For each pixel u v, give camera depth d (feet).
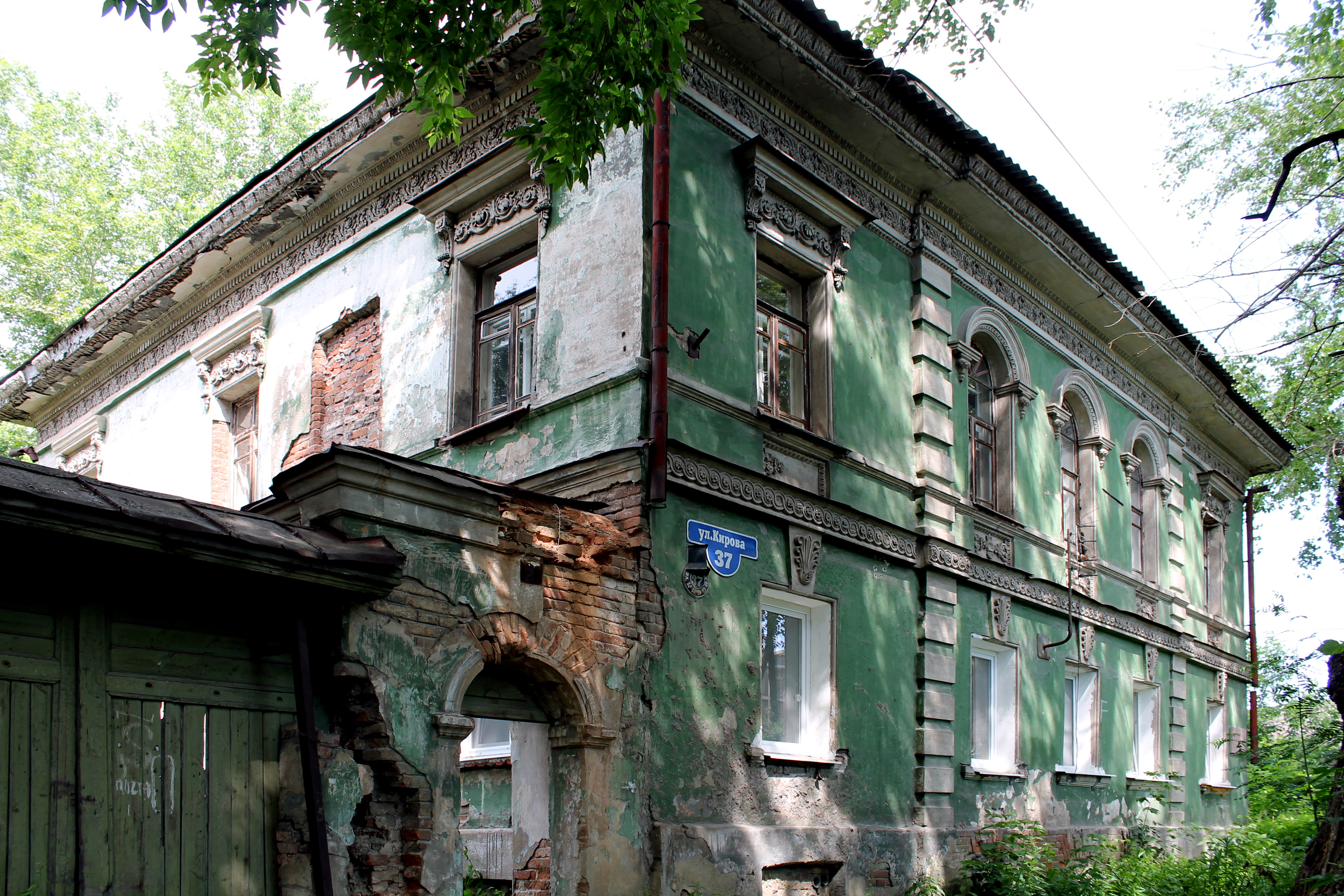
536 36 32.81
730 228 33.71
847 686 35.01
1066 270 49.06
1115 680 53.21
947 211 43.78
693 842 28.32
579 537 27.63
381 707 22.39
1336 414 32.48
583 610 27.20
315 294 43.55
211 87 23.89
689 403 30.96
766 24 33.35
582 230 32.83
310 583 21.11
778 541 33.47
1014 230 45.55
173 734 19.90
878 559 37.70
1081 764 50.06
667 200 30.91
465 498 24.66
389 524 23.35
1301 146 24.16
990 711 44.19
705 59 33.73
